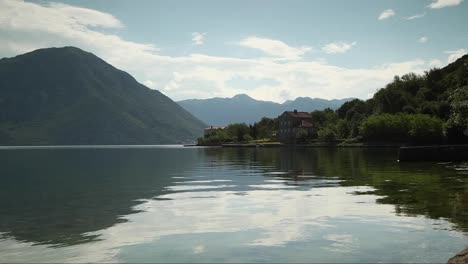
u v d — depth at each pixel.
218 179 36.84
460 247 12.84
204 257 12.28
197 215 18.70
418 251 12.51
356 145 147.12
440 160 57.66
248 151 136.50
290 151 124.00
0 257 12.53
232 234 14.96
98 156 117.31
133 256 12.47
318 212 18.84
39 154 144.12
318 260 11.85
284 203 21.66
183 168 54.34
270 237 14.45
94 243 13.98
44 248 13.44
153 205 21.80
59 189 30.25
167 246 13.49
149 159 89.88
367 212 18.53
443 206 19.56
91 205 22.14
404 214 17.88
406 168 45.22
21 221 17.81
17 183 35.31
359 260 11.80
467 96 50.09
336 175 38.16
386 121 145.38
